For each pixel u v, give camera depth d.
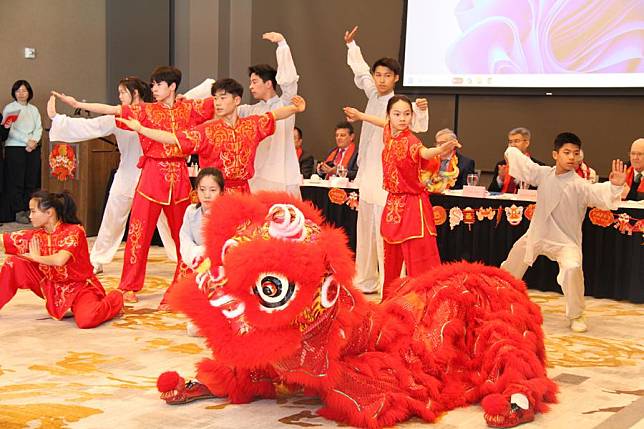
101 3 11.21
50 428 3.33
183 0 11.07
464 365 3.71
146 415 3.51
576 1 9.02
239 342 3.16
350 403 3.40
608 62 8.93
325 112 10.87
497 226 6.76
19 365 4.27
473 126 9.78
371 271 6.57
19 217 10.12
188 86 11.10
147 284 6.59
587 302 6.42
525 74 9.33
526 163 5.66
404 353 3.60
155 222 5.89
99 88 11.25
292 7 10.97
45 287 5.25
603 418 3.60
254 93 6.16
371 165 6.29
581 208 5.55
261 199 3.39
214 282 3.20
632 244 6.39
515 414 3.45
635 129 8.96
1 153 10.02
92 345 4.71
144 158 5.85
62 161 8.84
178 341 4.84
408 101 5.40
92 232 8.89
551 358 4.68
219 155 5.33
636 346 5.02
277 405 3.66
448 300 3.70
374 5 10.44
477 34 9.54
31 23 10.53
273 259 3.06
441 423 3.46
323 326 3.32
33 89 10.62
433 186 6.81
